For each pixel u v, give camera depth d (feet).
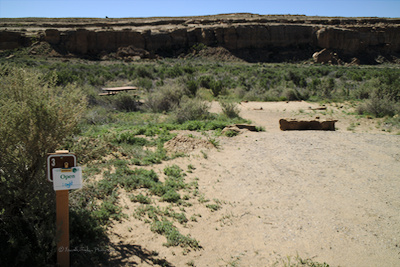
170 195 22.31
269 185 25.77
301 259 16.44
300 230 19.24
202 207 21.58
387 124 54.65
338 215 21.12
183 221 19.47
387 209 22.04
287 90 92.73
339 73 149.07
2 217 14.16
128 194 21.81
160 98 67.51
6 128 13.78
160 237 17.43
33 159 14.65
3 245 13.62
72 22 274.77
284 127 47.91
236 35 249.96
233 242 17.88
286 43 257.14
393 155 33.94
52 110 14.56
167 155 31.94
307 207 22.16
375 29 272.51
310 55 249.96
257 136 41.63
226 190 24.66
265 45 254.88
